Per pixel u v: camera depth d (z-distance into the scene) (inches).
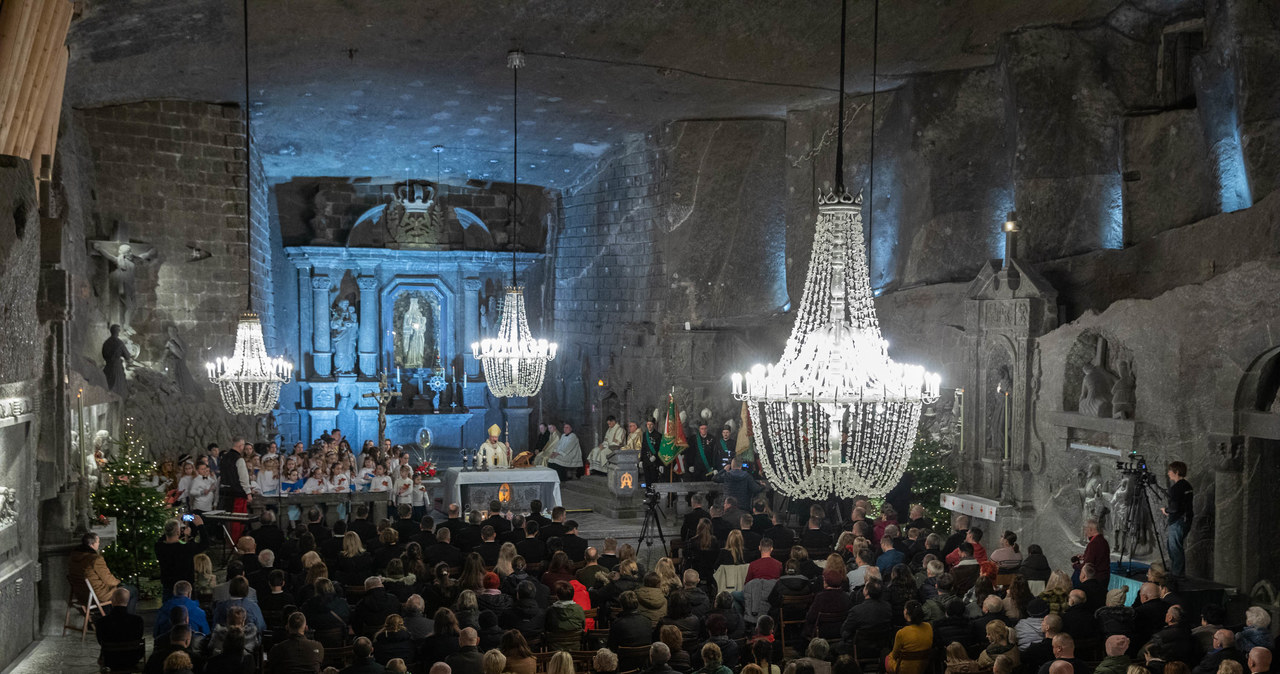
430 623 407.5
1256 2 612.7
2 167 426.0
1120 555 544.4
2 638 465.4
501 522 591.2
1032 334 663.1
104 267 776.9
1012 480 669.3
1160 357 563.5
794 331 384.2
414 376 1133.1
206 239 836.6
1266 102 608.7
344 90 815.7
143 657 441.7
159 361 812.6
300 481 774.5
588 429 1090.1
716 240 967.6
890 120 873.5
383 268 1122.0
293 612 406.0
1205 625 403.5
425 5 627.2
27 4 440.1
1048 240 738.2
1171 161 707.4
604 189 1066.1
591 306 1084.5
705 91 848.9
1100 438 606.2
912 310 792.3
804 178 930.1
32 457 516.1
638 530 820.6
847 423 390.3
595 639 420.8
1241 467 518.6
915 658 382.9
